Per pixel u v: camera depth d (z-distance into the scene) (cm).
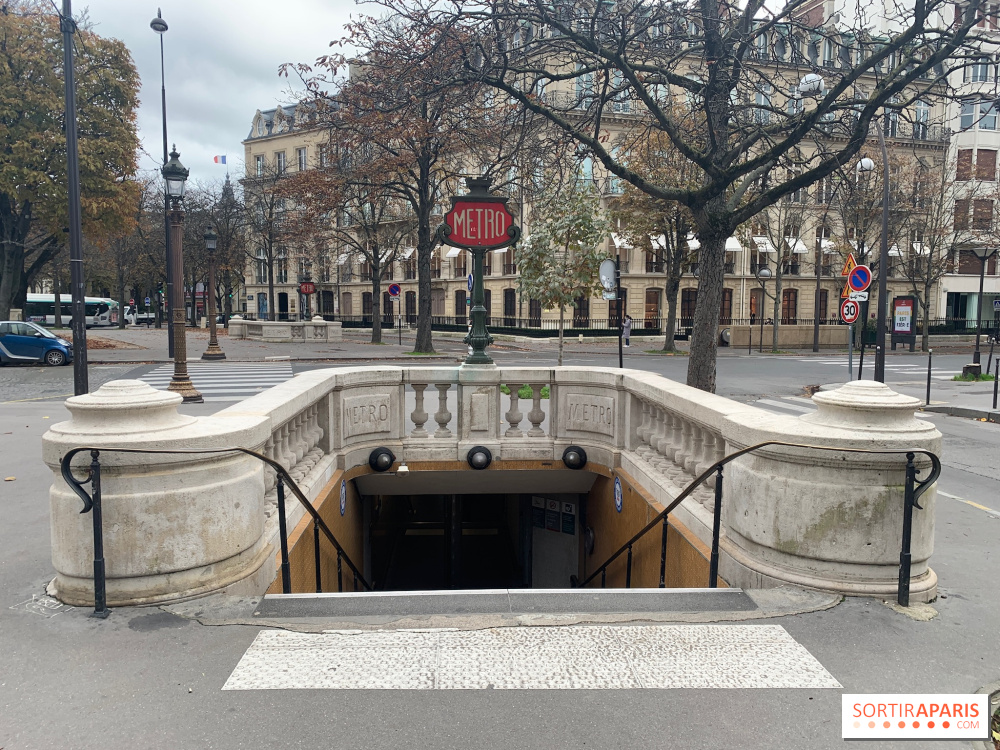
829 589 391
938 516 639
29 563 440
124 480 362
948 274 4219
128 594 366
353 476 731
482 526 1279
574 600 400
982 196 3562
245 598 385
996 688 302
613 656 327
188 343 3441
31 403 1348
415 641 340
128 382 386
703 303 910
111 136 2936
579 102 1003
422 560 1246
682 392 575
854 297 1464
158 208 5009
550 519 968
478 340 791
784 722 275
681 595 397
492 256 4722
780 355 3288
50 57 2783
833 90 749
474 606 394
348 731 265
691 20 907
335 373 701
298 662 316
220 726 267
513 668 315
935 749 260
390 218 3891
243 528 400
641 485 650
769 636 346
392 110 973
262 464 437
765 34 977
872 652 331
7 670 304
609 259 1211
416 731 266
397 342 3803
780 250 3431
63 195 2745
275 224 4881
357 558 816
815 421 414
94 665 310
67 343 2267
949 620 368
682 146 844
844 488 388
